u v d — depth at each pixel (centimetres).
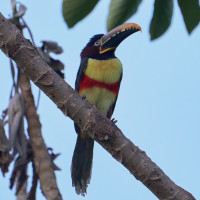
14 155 816
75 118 704
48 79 689
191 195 705
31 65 686
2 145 773
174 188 698
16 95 838
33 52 691
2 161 775
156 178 692
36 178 839
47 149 833
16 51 682
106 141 699
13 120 821
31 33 924
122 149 696
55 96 696
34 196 838
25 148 822
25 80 853
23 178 834
